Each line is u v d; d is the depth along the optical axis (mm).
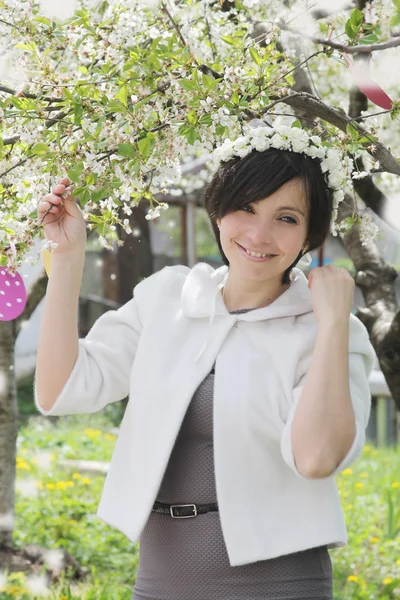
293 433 2160
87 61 2855
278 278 2469
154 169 2533
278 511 2307
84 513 6273
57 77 2656
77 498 6879
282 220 2340
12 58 3037
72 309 2443
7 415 5180
